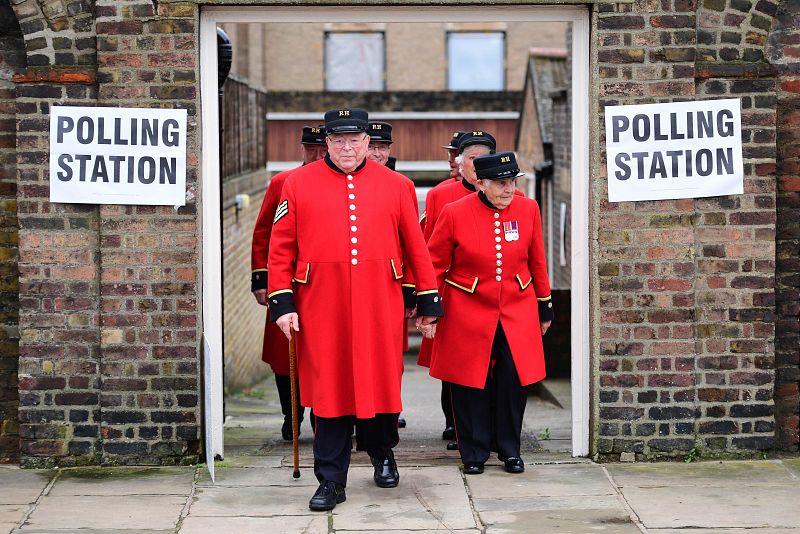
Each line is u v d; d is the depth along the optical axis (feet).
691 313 21.75
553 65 56.59
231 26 86.89
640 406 21.89
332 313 19.11
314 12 21.88
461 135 25.43
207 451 21.12
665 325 21.79
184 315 21.65
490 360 21.25
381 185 19.48
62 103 21.56
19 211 21.59
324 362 19.04
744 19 21.83
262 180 51.47
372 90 89.40
